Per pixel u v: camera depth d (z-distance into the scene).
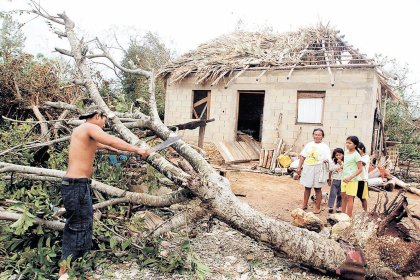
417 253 3.58
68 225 3.38
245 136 12.98
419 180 10.77
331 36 13.23
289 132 11.45
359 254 3.69
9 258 3.61
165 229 4.18
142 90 15.55
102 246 3.88
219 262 3.98
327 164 6.09
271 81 11.66
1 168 4.07
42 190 4.39
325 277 3.77
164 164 4.05
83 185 3.31
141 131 6.16
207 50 13.80
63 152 5.46
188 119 13.06
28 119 6.68
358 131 10.51
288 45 12.56
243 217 3.81
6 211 4.01
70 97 7.55
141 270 3.70
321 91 11.02
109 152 4.97
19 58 7.29
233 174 9.88
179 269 3.72
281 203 6.93
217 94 12.52
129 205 4.48
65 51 5.46
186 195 4.14
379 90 12.01
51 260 3.57
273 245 3.79
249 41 13.87
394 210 3.80
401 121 16.16
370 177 8.93
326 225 5.37
